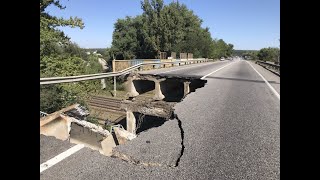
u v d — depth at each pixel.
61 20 13.34
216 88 12.15
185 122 5.94
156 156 3.89
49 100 9.30
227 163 3.72
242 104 8.23
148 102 13.11
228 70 26.48
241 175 3.38
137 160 3.74
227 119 6.27
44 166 3.44
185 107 7.67
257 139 4.77
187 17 65.06
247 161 3.80
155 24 55.38
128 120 13.83
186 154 4.01
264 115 6.72
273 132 5.18
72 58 13.54
